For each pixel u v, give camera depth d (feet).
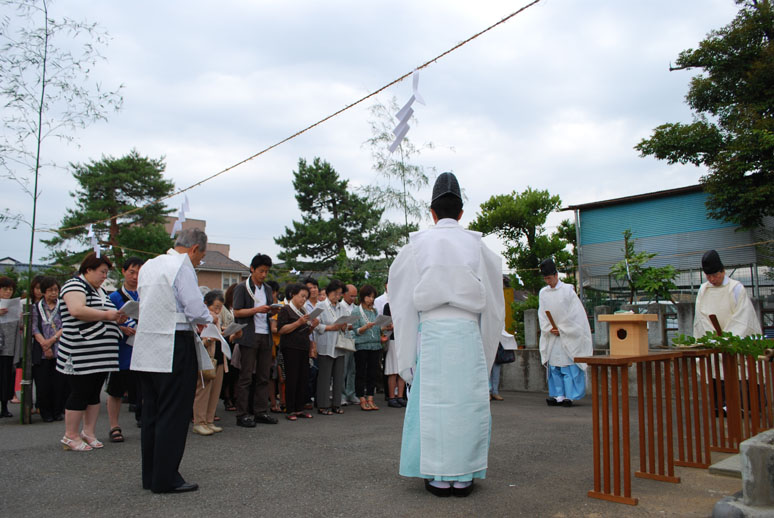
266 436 19.20
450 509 11.19
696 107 55.62
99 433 20.31
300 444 17.75
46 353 22.89
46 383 23.61
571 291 28.22
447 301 12.53
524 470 14.44
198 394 19.62
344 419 23.35
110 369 17.21
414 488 12.69
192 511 11.14
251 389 24.79
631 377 30.01
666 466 15.20
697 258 49.16
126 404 29.40
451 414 12.09
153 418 12.68
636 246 52.54
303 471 14.25
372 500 11.80
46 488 12.82
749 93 51.72
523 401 30.37
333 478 13.56
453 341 12.41
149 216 88.07
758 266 46.47
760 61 50.42
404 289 13.16
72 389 16.88
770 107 49.75
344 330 25.12
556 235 86.17
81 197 87.10
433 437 12.09
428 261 12.73
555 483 13.19
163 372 12.35
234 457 15.89
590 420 22.80
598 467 11.98
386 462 15.25
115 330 17.65
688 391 15.05
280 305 22.39
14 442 18.52
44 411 23.66
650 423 13.78
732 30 52.75
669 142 52.16
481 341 12.93
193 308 12.82
